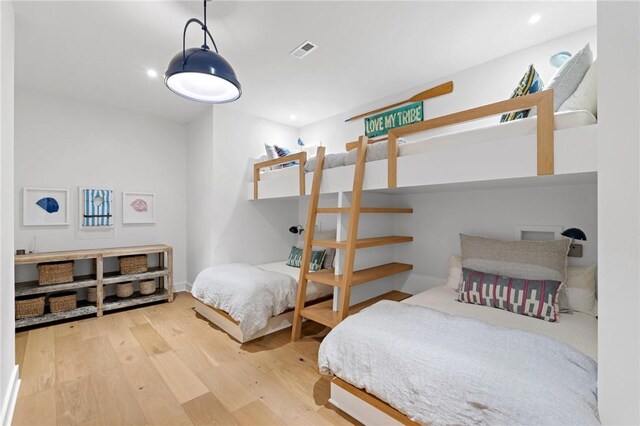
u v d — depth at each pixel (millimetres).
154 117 3861
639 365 838
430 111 2834
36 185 3062
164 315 3049
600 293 919
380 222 2906
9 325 1629
